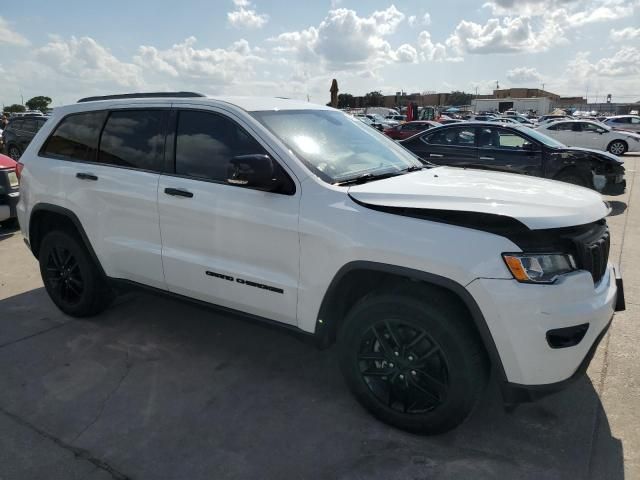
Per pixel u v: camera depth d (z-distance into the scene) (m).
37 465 2.66
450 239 2.54
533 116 62.66
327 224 2.85
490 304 2.45
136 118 3.82
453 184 3.00
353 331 2.91
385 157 3.65
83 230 4.04
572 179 9.23
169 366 3.66
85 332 4.19
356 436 2.87
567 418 3.01
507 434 2.88
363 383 2.96
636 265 5.79
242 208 3.16
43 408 3.15
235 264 3.27
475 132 9.84
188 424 2.99
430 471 2.59
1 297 4.98
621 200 10.17
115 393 3.31
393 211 2.71
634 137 19.66
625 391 3.28
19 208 4.55
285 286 3.06
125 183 3.73
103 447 2.79
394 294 2.74
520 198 2.69
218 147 3.38
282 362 3.72
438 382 2.72
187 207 3.39
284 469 2.62
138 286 3.89
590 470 2.59
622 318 4.32
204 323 4.37
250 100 3.62
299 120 3.51
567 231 2.57
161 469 2.62
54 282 4.46
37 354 3.83
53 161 4.25
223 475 2.58
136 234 3.74
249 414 3.08
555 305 2.43
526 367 2.48
